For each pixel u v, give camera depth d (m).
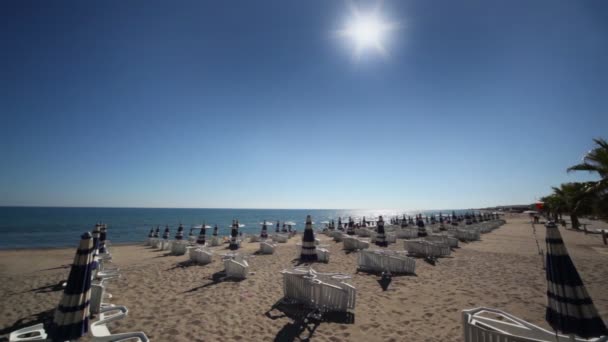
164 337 4.41
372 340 4.19
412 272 8.45
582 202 15.21
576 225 26.23
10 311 5.93
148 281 8.03
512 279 7.70
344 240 14.30
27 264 12.32
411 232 20.23
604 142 13.20
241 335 4.43
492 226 27.75
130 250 16.86
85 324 2.85
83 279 2.89
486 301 5.89
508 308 5.48
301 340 4.24
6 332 4.91
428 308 5.50
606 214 13.89
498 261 10.38
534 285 7.08
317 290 5.53
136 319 5.15
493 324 3.44
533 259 10.81
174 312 5.49
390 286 7.08
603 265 9.42
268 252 13.60
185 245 14.47
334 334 4.41
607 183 13.52
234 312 5.43
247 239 23.25
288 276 6.12
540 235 21.48
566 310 2.56
